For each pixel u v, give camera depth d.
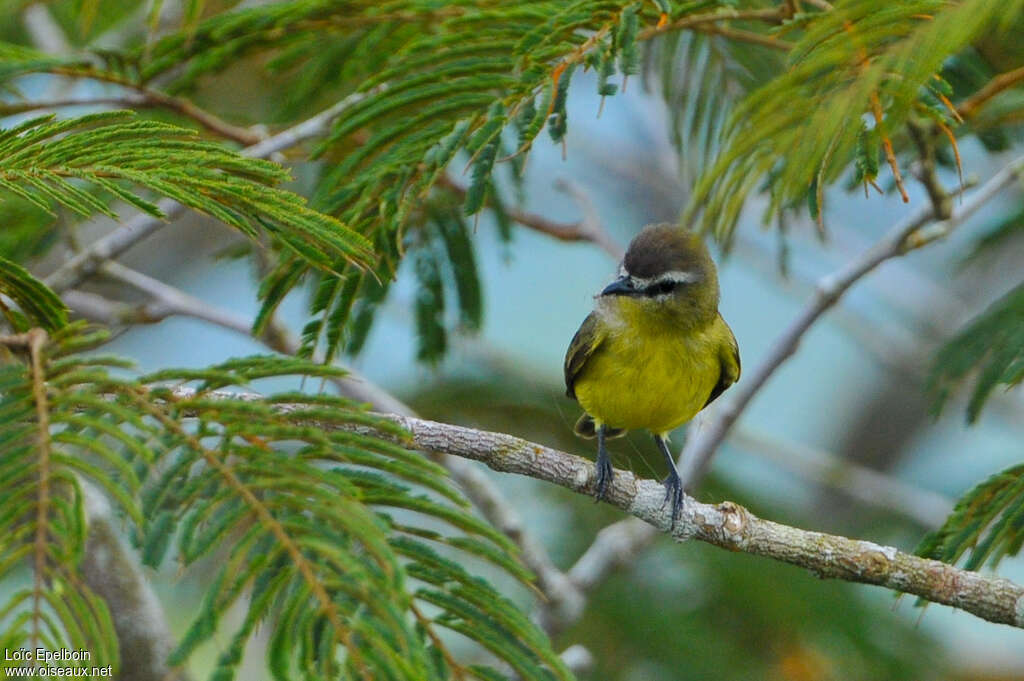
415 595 5.47
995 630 20.00
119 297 19.39
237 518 5.22
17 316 6.99
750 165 6.32
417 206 10.48
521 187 11.92
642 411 12.45
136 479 4.96
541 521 15.90
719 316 12.85
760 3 10.70
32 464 5.03
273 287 8.33
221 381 5.60
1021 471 8.18
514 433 15.61
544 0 9.12
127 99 10.70
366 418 5.73
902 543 17.25
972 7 5.78
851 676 14.06
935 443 23.33
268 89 14.32
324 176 11.05
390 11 9.86
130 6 13.44
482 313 11.59
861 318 20.48
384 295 10.96
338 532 5.19
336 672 4.93
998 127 12.09
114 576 10.30
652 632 13.97
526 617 5.50
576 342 12.48
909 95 5.88
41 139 6.48
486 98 8.23
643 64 12.24
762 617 14.11
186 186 6.34
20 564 5.94
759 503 15.31
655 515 8.86
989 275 20.72
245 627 4.97
